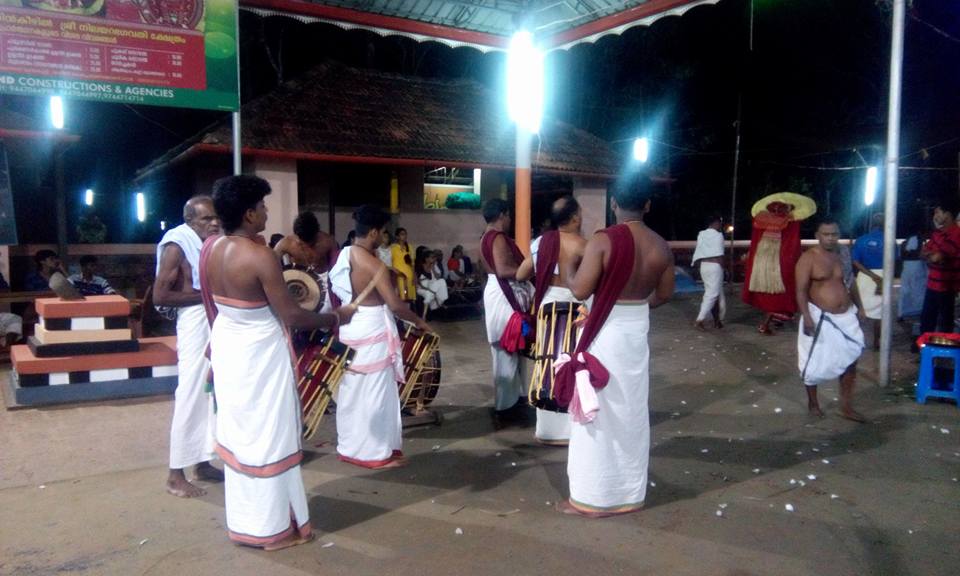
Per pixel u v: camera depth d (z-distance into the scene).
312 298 4.60
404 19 6.80
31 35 5.47
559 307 4.11
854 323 5.48
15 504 4.01
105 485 4.31
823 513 3.84
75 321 6.05
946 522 3.70
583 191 14.02
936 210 7.73
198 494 4.15
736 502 4.00
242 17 18.70
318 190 12.56
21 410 5.84
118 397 6.18
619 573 3.20
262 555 3.40
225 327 3.36
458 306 11.34
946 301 7.64
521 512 3.92
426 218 13.74
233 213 3.33
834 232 5.50
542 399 4.04
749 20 19.42
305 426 4.08
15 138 8.41
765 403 6.14
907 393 6.36
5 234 8.30
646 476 3.96
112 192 17.77
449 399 6.46
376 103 12.60
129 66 5.82
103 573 3.23
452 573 3.21
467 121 13.34
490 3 6.47
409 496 4.16
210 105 6.17
